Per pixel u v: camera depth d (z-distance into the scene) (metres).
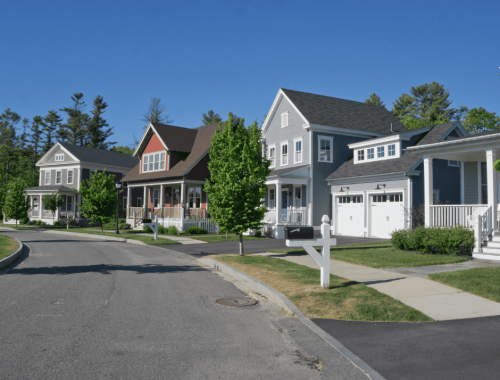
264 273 10.76
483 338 5.58
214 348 5.39
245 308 7.68
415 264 11.84
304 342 5.64
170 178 33.81
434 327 6.16
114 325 6.44
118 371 4.57
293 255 15.22
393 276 10.08
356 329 6.18
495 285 8.55
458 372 4.48
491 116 43.25
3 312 7.22
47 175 50.66
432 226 15.16
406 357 4.96
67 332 6.04
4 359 4.91
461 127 23.94
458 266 11.45
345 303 7.52
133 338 5.79
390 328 6.19
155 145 36.84
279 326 6.45
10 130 81.75
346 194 25.69
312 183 27.08
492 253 12.85
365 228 24.14
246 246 20.34
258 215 15.66
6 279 10.77
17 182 44.44
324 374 4.54
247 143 15.99
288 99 29.34
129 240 24.95
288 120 29.78
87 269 12.69
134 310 7.43
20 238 26.73
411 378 4.37
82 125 86.19
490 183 13.48
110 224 39.16
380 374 4.50
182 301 8.23
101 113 87.50
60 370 4.59
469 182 18.61
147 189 37.75
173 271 12.41
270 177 26.58
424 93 69.94
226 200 15.30
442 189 22.34
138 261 14.88
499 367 4.59
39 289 9.35
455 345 5.33
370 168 24.52
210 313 7.28
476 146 13.88
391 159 24.27
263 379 4.40
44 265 13.63
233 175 15.33
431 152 15.34
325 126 27.50
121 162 51.56
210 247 20.27
